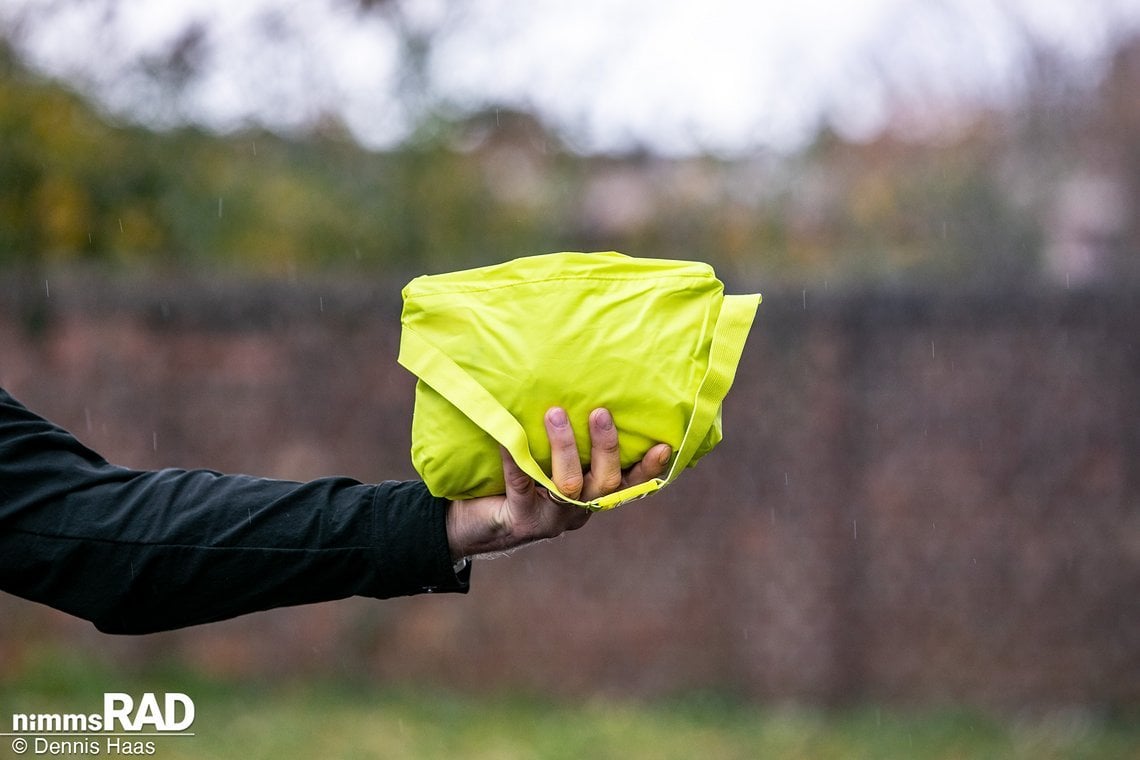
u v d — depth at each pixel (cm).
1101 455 988
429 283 281
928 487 1009
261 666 1073
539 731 957
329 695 1049
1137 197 1667
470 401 268
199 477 278
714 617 1034
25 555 265
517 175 1447
